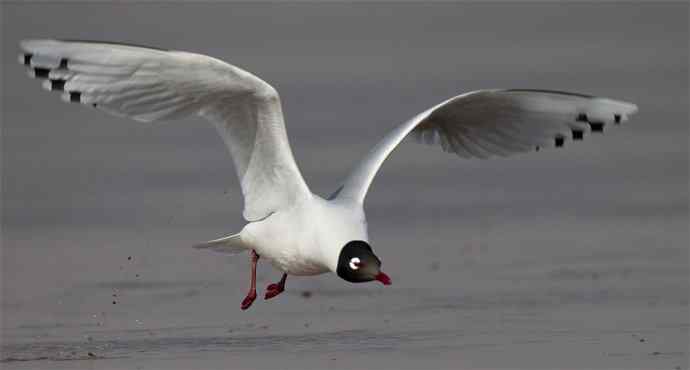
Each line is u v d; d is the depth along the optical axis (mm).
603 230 17859
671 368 11688
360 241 11258
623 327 13164
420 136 13461
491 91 12234
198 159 22266
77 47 10648
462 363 11938
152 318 13883
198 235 17828
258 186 11719
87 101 10859
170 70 10906
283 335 13117
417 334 13055
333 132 23703
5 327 13539
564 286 15000
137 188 20312
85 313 14102
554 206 19328
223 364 12016
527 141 12898
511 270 15852
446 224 18406
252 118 11391
